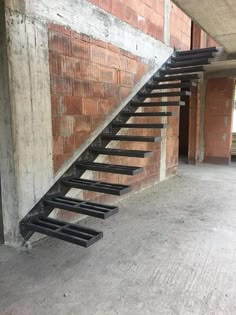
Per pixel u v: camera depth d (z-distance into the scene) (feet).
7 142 8.12
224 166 23.71
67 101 9.71
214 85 23.88
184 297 6.30
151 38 14.71
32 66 8.26
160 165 17.49
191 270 7.43
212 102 24.18
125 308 5.93
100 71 11.18
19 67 7.90
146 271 7.38
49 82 8.90
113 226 10.46
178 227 10.40
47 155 9.09
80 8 9.87
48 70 8.82
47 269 7.45
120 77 12.49
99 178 11.96
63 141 9.72
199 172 21.04
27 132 8.36
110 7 11.43
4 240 8.91
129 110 13.35
